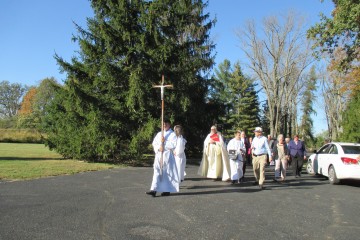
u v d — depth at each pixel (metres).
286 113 45.56
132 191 10.30
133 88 19.97
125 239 5.77
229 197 9.94
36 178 12.27
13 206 7.79
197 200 9.26
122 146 20.14
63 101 21.34
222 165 13.52
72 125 20.69
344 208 8.91
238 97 71.31
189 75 23.16
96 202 8.52
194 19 28.62
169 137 9.95
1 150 28.72
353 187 13.49
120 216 7.24
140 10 21.98
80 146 19.95
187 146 26.72
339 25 16.55
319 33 18.20
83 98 19.89
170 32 23.47
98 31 21.55
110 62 21.53
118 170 16.23
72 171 14.52
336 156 14.30
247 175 16.83
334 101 60.09
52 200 8.55
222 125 28.36
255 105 71.62
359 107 23.11
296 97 53.97
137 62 21.39
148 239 5.81
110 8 21.72
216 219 7.25
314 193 11.35
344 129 23.45
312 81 52.28
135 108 20.88
